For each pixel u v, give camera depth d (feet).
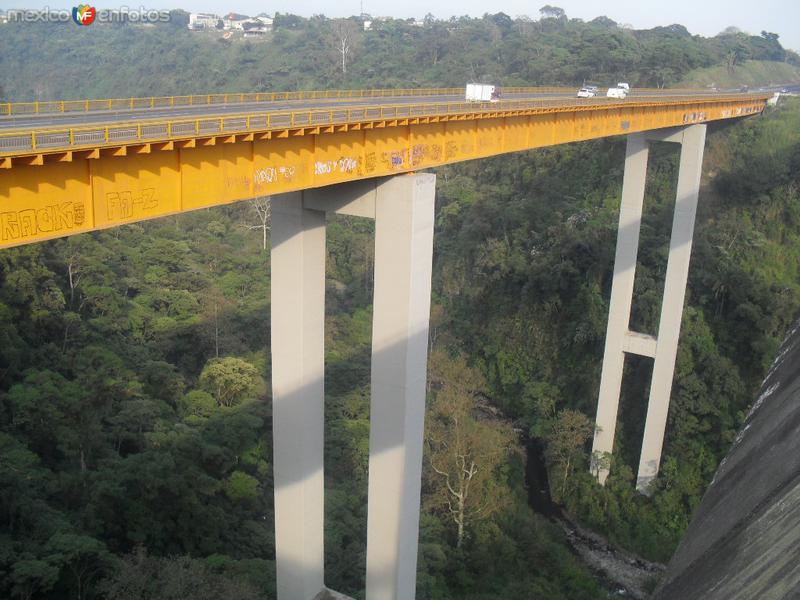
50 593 115.44
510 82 431.43
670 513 196.03
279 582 126.82
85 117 110.73
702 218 261.24
